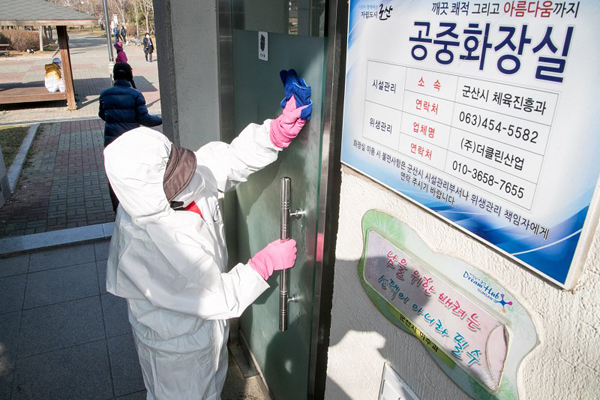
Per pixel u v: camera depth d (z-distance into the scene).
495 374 1.06
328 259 1.75
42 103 12.20
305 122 1.76
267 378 2.69
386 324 1.45
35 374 2.90
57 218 5.38
